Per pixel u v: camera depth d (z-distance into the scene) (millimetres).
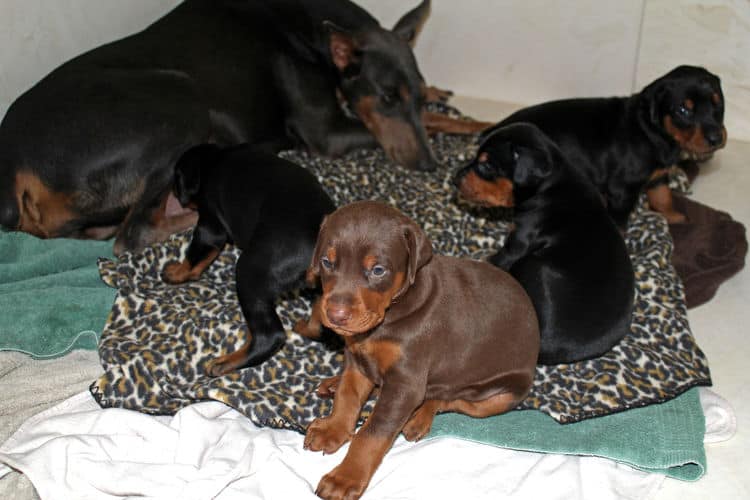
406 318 836
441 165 1426
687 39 1575
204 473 862
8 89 1213
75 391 969
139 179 1160
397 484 872
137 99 1155
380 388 890
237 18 1365
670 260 1172
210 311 1043
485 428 922
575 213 1049
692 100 1181
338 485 827
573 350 966
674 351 1020
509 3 1655
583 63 1669
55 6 1265
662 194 1294
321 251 811
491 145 1097
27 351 1003
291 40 1408
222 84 1283
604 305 967
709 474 914
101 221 1192
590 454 896
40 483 848
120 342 987
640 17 1595
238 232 1049
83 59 1203
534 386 978
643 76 1637
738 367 1058
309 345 1021
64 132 1123
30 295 1044
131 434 908
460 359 872
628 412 952
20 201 1128
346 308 776
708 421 958
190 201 1110
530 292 999
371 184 1337
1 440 910
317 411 936
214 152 1100
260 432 918
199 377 982
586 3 1612
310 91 1414
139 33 1296
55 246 1131
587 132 1251
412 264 807
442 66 1766
